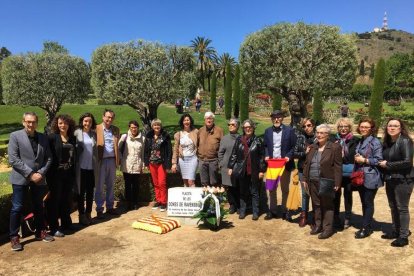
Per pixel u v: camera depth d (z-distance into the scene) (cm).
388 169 524
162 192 741
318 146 584
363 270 459
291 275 449
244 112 2520
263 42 1539
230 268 469
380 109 1892
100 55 1825
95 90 1892
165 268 473
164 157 736
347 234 586
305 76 1512
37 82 2312
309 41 1491
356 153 565
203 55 6225
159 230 604
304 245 545
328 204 566
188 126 745
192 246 548
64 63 2392
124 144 740
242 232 607
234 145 677
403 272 452
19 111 3453
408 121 2586
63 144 595
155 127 729
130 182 751
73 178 611
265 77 1595
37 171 544
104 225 654
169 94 1859
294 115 1627
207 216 619
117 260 500
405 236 527
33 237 591
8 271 469
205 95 5050
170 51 1888
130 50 1792
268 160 657
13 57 2330
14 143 531
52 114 2441
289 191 670
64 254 521
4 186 691
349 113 3269
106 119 691
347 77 1538
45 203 592
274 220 671
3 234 611
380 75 1878
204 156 733
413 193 836
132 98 1814
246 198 687
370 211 562
